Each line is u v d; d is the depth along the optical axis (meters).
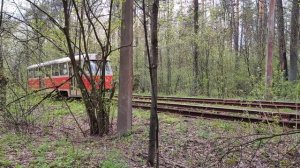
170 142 8.82
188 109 14.25
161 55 34.91
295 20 15.88
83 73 9.80
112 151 8.11
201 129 9.99
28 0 8.39
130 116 10.01
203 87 28.45
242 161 7.27
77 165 7.05
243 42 34.81
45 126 11.42
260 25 29.95
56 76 21.23
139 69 32.66
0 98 10.31
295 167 6.91
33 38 9.49
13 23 9.49
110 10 9.35
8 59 10.48
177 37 27.56
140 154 7.99
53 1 9.81
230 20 31.14
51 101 12.02
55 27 9.49
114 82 10.35
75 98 19.33
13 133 10.18
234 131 9.48
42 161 7.19
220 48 28.08
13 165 7.09
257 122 10.41
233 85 27.14
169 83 34.50
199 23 27.12
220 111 13.50
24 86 10.66
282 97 15.58
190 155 7.83
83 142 9.27
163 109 14.52
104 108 10.22
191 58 31.66
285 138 8.34
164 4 13.43
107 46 9.76
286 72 25.14
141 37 27.31
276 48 27.69
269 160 7.28
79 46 9.73
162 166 7.16
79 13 9.54
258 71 21.97
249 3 33.97
